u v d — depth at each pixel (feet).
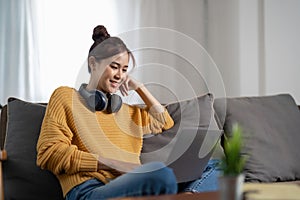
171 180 4.94
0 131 7.20
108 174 6.08
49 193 6.50
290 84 10.53
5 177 6.39
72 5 9.62
